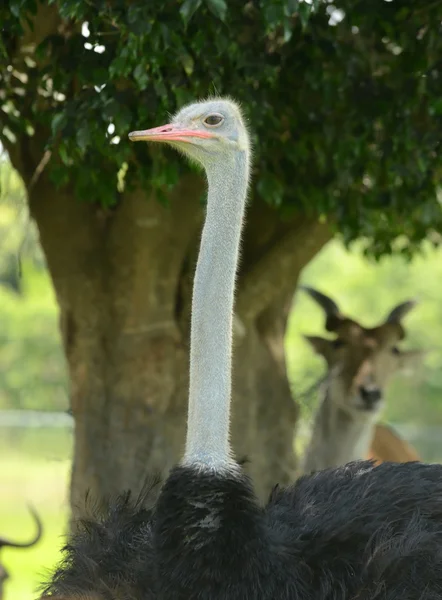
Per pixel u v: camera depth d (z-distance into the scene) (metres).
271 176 11.03
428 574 8.16
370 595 8.01
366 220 12.84
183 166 10.75
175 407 12.92
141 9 8.86
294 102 10.93
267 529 8.09
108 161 10.94
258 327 14.27
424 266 41.38
